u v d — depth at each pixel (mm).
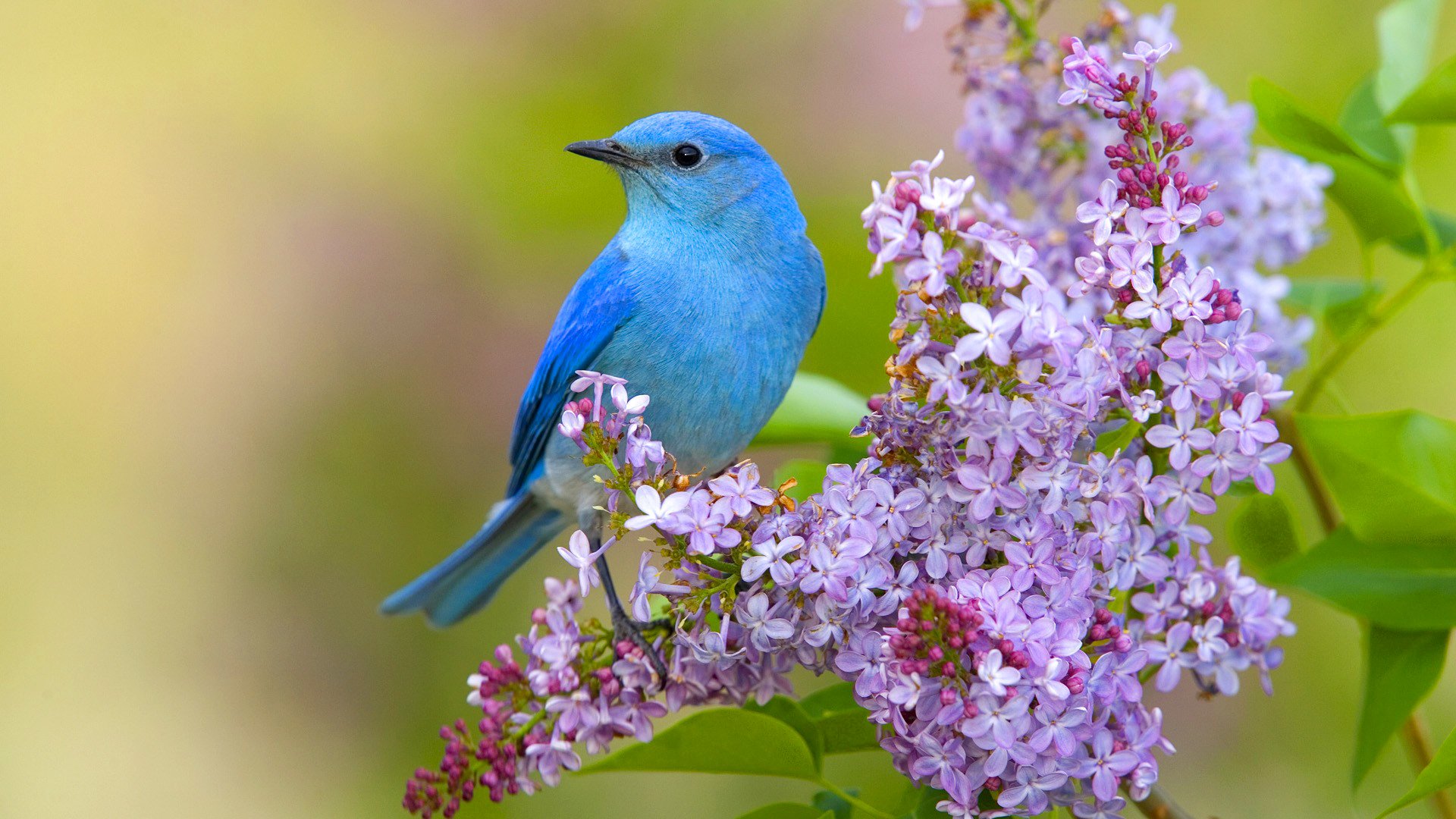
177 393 15938
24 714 16094
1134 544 5781
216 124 17328
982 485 5453
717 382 8750
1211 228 7977
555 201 14391
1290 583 6883
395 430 14555
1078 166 8242
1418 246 7762
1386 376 11664
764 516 5918
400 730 14008
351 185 15367
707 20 14219
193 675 15164
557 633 6402
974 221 5746
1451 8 12531
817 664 5984
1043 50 8117
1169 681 5969
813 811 6578
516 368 14469
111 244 17891
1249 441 5527
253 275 15523
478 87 14891
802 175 13586
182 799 14734
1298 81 12766
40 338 17703
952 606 5215
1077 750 5445
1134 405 5543
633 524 5684
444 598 10961
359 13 16047
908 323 5719
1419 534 6637
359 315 14734
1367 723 6703
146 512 16344
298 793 14156
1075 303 7855
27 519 16891
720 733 6125
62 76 18578
